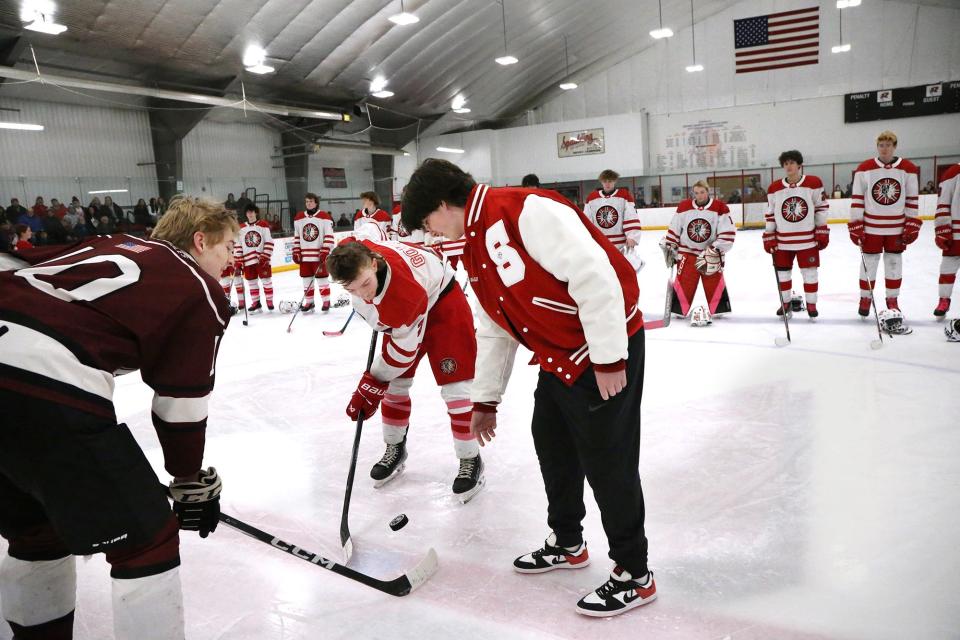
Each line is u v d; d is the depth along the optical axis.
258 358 5.21
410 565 2.02
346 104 17.86
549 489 1.87
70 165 13.71
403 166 22.83
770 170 19.70
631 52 20.84
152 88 13.23
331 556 2.10
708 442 2.82
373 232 4.11
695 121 20.47
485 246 1.54
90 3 10.44
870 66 18.45
